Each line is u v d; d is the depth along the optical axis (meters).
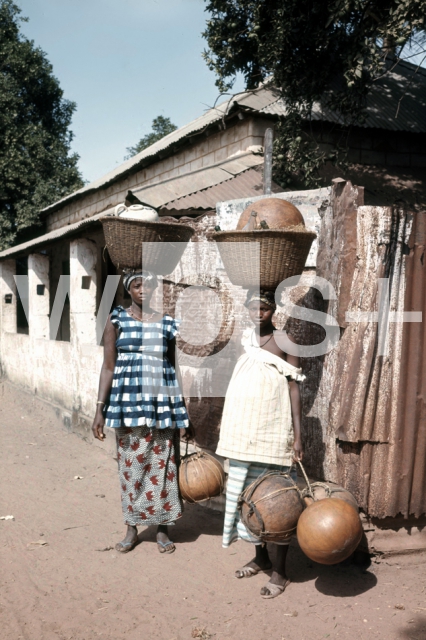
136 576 3.88
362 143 10.06
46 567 4.03
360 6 7.27
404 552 3.91
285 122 8.70
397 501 3.80
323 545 3.21
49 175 18.30
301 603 3.45
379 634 3.10
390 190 9.26
